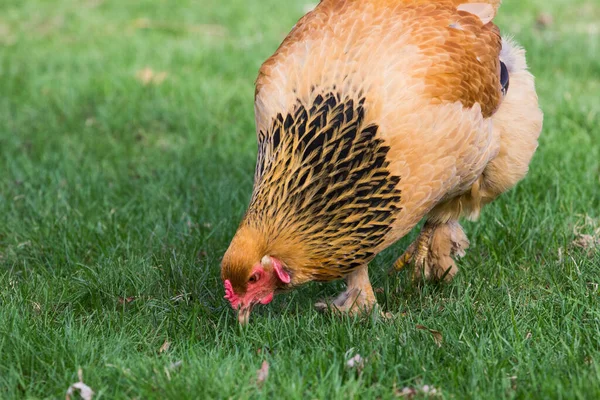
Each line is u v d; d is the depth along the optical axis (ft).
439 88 20.06
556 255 25.40
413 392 18.90
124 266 25.17
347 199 19.57
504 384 18.40
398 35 20.68
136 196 30.45
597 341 20.34
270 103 20.48
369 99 19.65
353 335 21.11
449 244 24.72
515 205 28.40
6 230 28.53
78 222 28.22
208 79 44.57
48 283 24.25
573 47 47.14
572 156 32.24
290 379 18.69
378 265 26.08
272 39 51.55
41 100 41.83
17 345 20.36
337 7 21.74
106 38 52.80
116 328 22.03
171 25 55.93
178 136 38.04
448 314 22.31
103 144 36.65
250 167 33.55
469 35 21.58
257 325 21.74
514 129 23.03
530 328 21.53
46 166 33.81
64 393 18.79
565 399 17.81
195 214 29.22
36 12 59.93
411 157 19.61
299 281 20.39
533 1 59.72
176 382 18.61
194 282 24.67
